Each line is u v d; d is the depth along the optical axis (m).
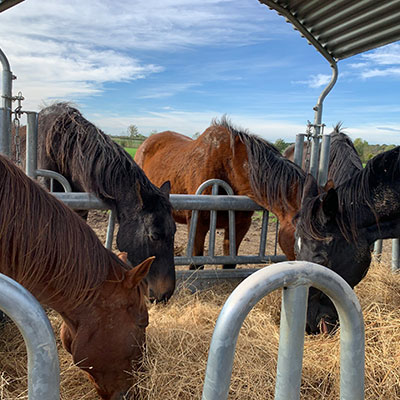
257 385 1.73
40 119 3.47
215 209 3.31
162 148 5.05
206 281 3.36
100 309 1.45
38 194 1.45
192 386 1.76
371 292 2.98
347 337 1.00
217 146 3.72
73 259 1.42
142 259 2.68
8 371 2.06
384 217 2.30
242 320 0.85
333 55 3.54
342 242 2.28
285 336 0.94
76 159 3.01
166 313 2.66
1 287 0.75
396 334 2.09
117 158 2.89
